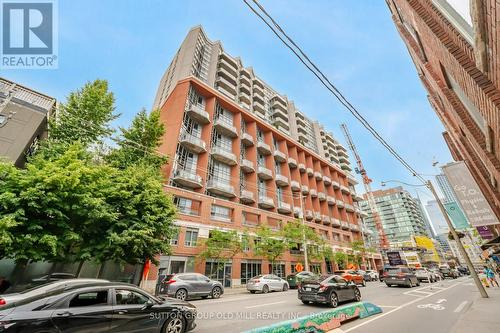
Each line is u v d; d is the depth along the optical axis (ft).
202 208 80.48
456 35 14.08
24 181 32.83
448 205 51.96
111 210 42.52
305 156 158.61
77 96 61.77
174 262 67.36
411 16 20.31
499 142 15.05
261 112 163.84
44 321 13.19
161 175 67.10
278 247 82.58
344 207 169.89
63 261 39.91
